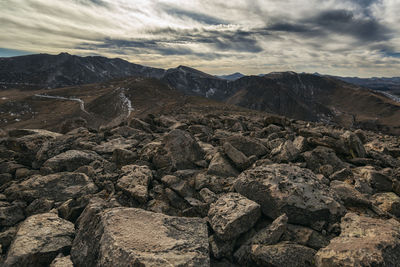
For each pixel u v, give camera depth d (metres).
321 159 4.01
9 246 2.56
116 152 4.46
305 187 2.86
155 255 2.08
